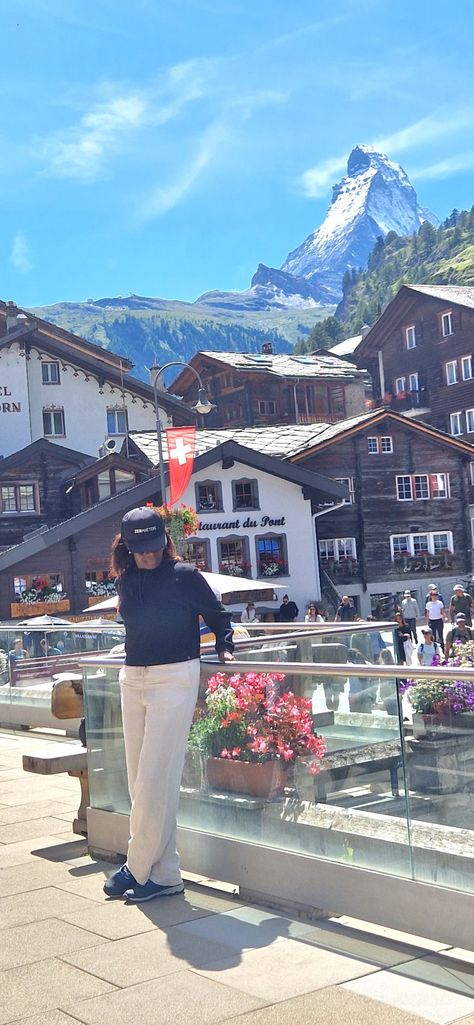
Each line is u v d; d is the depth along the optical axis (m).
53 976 4.90
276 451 45.56
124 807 6.75
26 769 7.44
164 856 6.01
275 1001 4.44
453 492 49.56
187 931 5.38
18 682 14.44
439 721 4.90
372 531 47.72
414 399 68.44
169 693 5.82
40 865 6.85
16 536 47.06
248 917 5.57
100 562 39.25
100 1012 4.47
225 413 67.94
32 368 52.53
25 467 47.44
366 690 5.24
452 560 49.12
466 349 65.31
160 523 5.89
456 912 4.82
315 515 42.56
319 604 42.28
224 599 39.97
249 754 5.91
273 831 5.77
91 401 53.38
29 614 38.00
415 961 4.80
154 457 43.16
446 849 4.86
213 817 6.16
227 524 41.12
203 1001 4.49
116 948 5.20
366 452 47.84
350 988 4.52
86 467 45.75
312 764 5.57
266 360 69.38
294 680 5.61
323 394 67.19
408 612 32.00
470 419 65.44
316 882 5.50
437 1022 4.14
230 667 6.04
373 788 5.21
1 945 5.36
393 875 5.12
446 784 4.87
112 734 6.80
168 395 54.19
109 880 6.06
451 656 10.84
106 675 6.82
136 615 5.86
